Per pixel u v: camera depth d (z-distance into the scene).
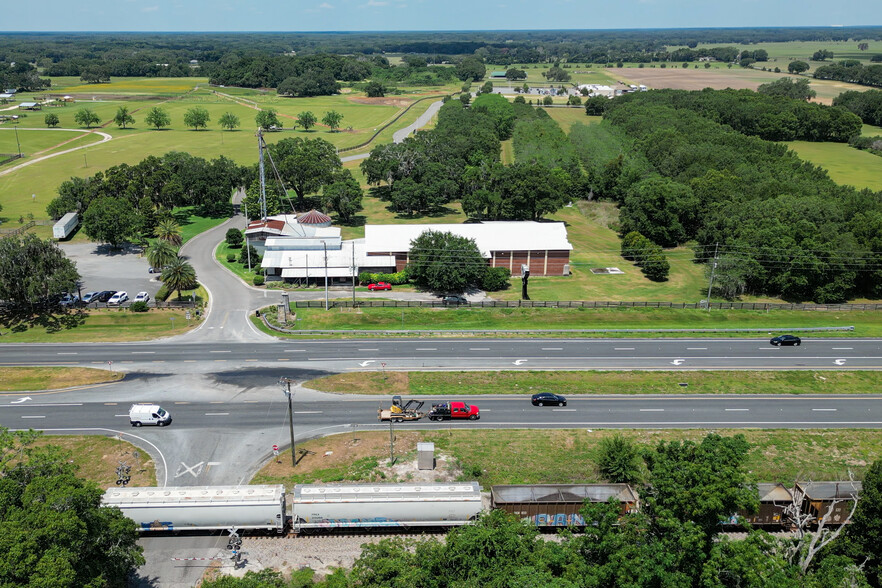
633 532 50.16
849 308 121.38
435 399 87.31
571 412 84.69
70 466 60.75
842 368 97.69
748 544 48.75
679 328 111.19
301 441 77.19
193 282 118.25
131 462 72.44
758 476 72.25
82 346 101.19
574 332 109.31
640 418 83.56
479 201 163.50
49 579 40.94
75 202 160.88
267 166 181.38
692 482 49.75
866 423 83.50
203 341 103.50
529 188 161.50
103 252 145.25
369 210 182.50
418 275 124.69
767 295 128.50
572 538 52.69
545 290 128.38
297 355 99.06
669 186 158.38
